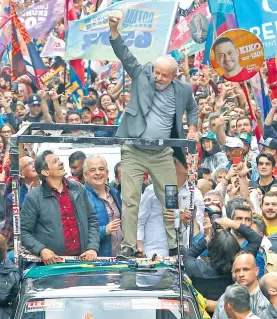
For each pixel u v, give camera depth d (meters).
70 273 12.58
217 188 17.73
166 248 14.23
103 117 23.31
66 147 17.55
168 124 14.10
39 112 24.28
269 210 15.65
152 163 14.09
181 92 14.13
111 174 17.61
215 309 12.81
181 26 24.77
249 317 11.79
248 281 12.94
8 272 12.88
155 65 13.85
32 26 25.86
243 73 19.12
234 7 20.25
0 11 26.17
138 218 14.27
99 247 14.15
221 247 13.34
